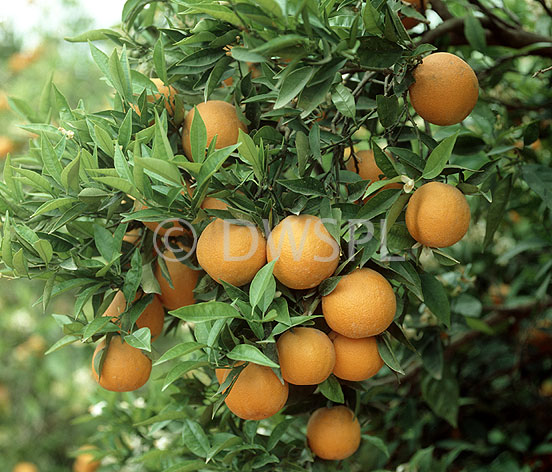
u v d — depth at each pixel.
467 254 1.56
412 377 1.42
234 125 0.95
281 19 0.80
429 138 0.97
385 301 0.86
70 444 2.71
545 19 1.42
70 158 0.98
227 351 0.87
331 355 0.88
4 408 2.70
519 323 1.60
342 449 0.99
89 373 2.48
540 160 1.43
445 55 0.91
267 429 1.21
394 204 0.86
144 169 0.84
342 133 0.96
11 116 2.32
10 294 2.67
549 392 1.76
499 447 1.55
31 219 0.95
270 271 0.82
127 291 0.93
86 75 2.57
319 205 0.89
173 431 1.16
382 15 0.91
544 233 1.38
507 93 1.44
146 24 1.17
